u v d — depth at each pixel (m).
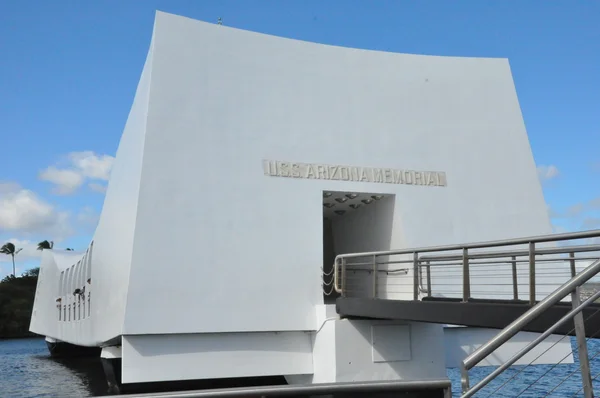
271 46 16.25
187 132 14.77
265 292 14.68
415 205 16.67
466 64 18.38
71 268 30.12
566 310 7.46
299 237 15.30
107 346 18.91
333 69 16.80
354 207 18.75
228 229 14.67
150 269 13.83
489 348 3.26
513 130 18.28
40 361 36.84
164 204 14.20
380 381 3.13
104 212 21.02
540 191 17.95
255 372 14.40
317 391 3.08
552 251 7.95
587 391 3.48
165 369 13.75
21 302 69.06
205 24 15.60
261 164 15.34
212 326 14.07
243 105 15.53
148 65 15.33
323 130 16.23
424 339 13.98
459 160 17.45
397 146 16.91
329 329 13.80
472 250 16.64
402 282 16.33
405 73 17.58
